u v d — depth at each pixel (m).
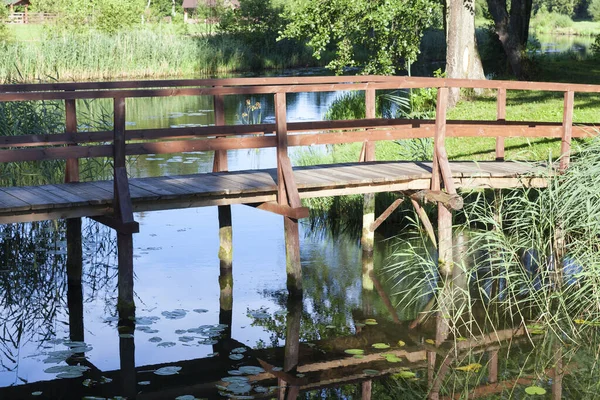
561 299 6.87
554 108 14.63
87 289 7.93
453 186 8.12
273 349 6.36
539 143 12.02
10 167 10.41
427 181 8.41
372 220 9.13
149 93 7.12
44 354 6.23
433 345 6.44
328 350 6.34
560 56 30.03
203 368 5.94
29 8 49.03
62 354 6.16
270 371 5.90
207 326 6.80
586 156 7.65
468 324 6.93
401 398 5.41
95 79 28.53
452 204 7.98
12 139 7.55
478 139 12.70
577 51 35.47
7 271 8.41
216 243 9.53
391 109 16.84
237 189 7.45
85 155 6.93
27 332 6.73
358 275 8.37
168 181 7.91
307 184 7.71
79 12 35.00
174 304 7.38
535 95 17.02
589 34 60.16
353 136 8.02
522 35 22.39
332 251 9.26
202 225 10.45
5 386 5.57
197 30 44.00
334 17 16.20
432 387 5.61
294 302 7.53
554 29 66.62
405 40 15.88
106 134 7.95
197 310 7.22
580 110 14.16
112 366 5.97
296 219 7.62
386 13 15.33
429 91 16.16
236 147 7.49
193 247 9.34
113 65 29.08
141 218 10.83
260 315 7.13
